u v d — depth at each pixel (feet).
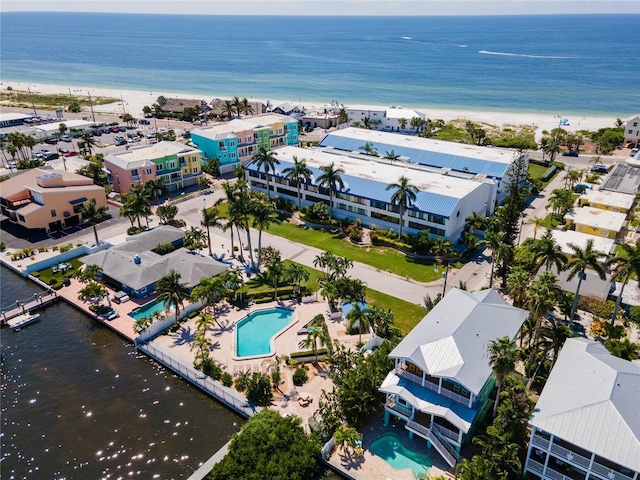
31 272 281.54
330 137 498.28
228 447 156.97
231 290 255.29
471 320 179.11
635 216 352.28
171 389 198.80
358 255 306.55
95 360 215.31
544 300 177.88
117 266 266.57
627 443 129.49
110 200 391.04
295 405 183.83
